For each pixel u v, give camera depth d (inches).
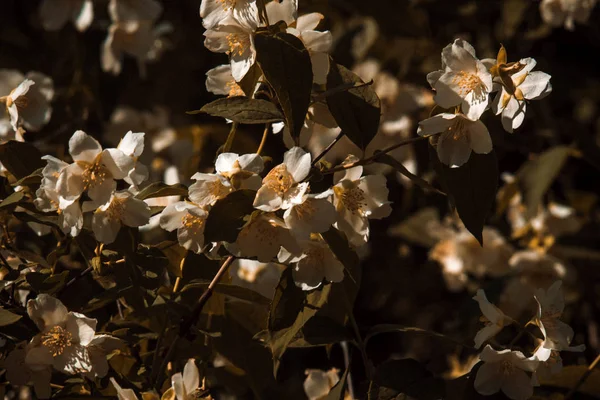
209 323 43.6
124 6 52.6
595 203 56.2
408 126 53.6
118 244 40.7
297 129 39.5
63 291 42.3
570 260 54.5
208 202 39.4
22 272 42.6
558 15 54.8
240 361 44.4
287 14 40.7
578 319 54.7
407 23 55.9
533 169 52.6
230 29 40.1
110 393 42.1
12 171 42.4
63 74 56.7
